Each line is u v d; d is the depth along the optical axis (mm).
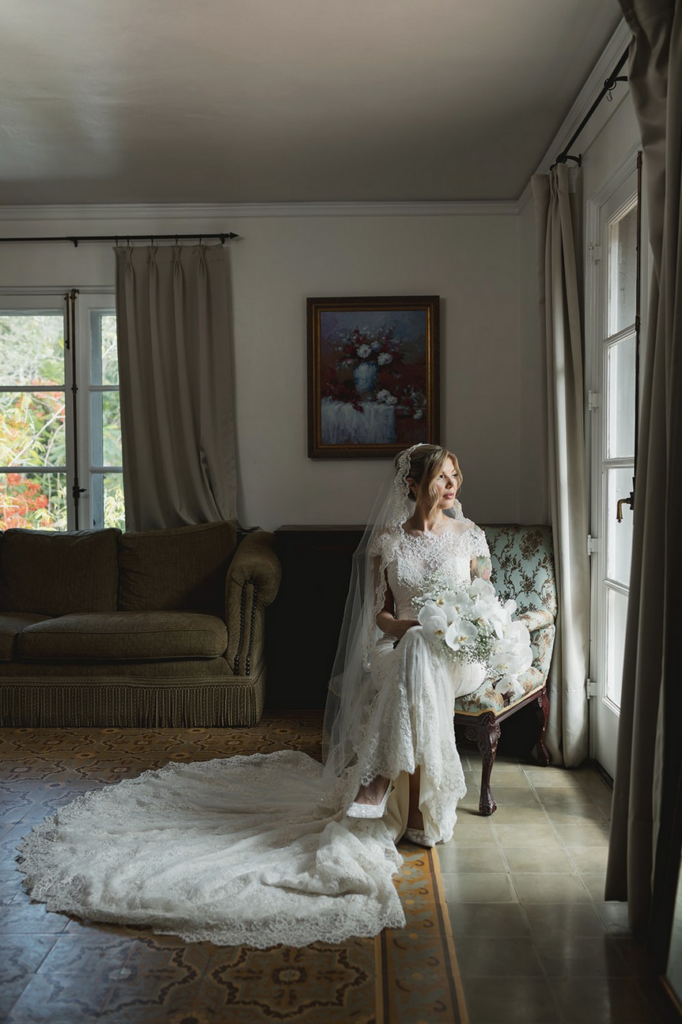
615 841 2229
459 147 3939
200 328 4754
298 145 3904
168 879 2305
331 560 4340
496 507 4852
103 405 4973
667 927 1929
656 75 2156
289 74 3182
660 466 2064
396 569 2855
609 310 3283
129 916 2172
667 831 1957
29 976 1945
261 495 4898
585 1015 1802
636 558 2211
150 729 3936
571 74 3199
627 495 3074
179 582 4492
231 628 3973
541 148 3959
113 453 4984
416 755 2506
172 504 4777
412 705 2498
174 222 4832
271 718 4137
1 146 3904
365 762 2480
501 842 2686
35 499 4996
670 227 1995
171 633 3945
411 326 4777
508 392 4820
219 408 4797
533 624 3256
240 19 2771
